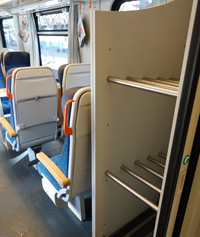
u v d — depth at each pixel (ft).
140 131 4.34
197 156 2.52
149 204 3.12
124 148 4.16
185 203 2.91
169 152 2.39
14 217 6.08
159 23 3.59
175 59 4.34
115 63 3.17
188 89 1.99
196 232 3.56
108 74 3.15
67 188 4.71
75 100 3.64
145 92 4.00
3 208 6.41
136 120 4.10
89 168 4.75
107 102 3.37
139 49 3.43
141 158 4.75
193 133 2.31
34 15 14.15
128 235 5.32
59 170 4.79
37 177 7.91
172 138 2.30
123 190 4.80
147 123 4.42
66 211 6.34
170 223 2.86
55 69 14.37
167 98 4.64
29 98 6.40
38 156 5.39
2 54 11.91
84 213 5.94
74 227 5.77
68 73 7.39
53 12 12.35
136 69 3.54
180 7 3.86
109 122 3.57
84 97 3.70
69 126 3.96
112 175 3.86
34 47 15.24
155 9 3.39
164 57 4.02
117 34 3.01
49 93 6.83
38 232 5.60
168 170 2.47
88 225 5.83
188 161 2.51
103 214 4.56
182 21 4.07
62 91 7.70
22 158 9.19
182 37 4.25
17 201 6.70
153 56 3.76
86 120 3.96
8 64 11.93
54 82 6.79
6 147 10.05
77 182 4.72
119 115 3.69
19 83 5.97
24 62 12.57
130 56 3.34
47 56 14.78
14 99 6.08
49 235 5.52
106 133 3.62
